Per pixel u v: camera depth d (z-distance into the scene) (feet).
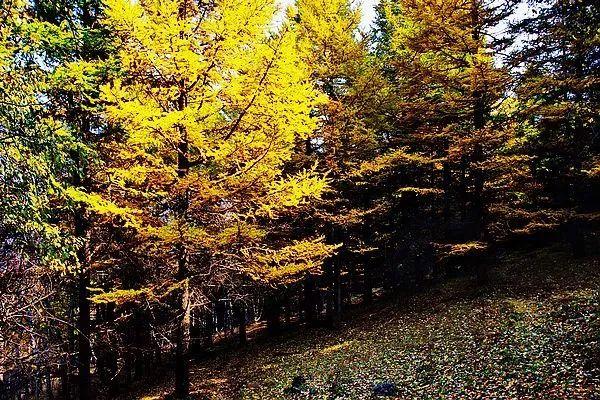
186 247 34.24
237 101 34.12
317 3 57.11
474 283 59.93
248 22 32.14
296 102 34.04
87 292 37.55
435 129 57.41
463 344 40.57
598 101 50.90
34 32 22.82
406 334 49.16
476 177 55.62
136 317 49.11
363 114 59.67
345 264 74.43
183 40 31.17
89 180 35.55
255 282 44.80
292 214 53.93
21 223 22.31
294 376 44.19
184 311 36.78
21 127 21.49
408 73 55.16
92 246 37.60
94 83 31.73
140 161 35.06
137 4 30.50
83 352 37.58
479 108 53.16
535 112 51.52
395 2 75.20
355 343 51.47
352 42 56.24
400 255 66.39
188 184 33.30
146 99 33.63
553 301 44.39
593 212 55.83
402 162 57.82
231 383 46.34
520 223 71.51
